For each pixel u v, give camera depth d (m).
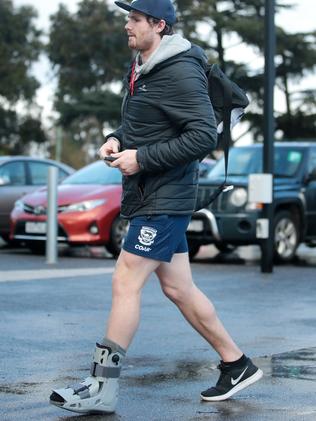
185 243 6.70
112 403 6.35
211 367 7.98
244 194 17.11
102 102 67.38
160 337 9.45
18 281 13.83
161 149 6.21
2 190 21.25
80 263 17.09
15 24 72.69
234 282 14.21
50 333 9.59
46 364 8.07
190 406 6.63
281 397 6.93
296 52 62.44
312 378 7.59
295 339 9.45
